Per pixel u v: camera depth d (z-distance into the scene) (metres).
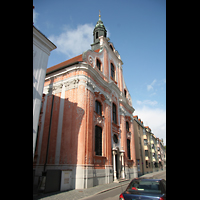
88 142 14.01
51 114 16.16
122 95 26.33
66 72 16.91
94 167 14.45
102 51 22.38
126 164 21.70
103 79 19.48
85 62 16.73
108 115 19.36
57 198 8.91
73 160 13.04
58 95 16.64
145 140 42.41
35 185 13.28
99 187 12.98
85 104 14.95
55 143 14.67
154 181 5.36
